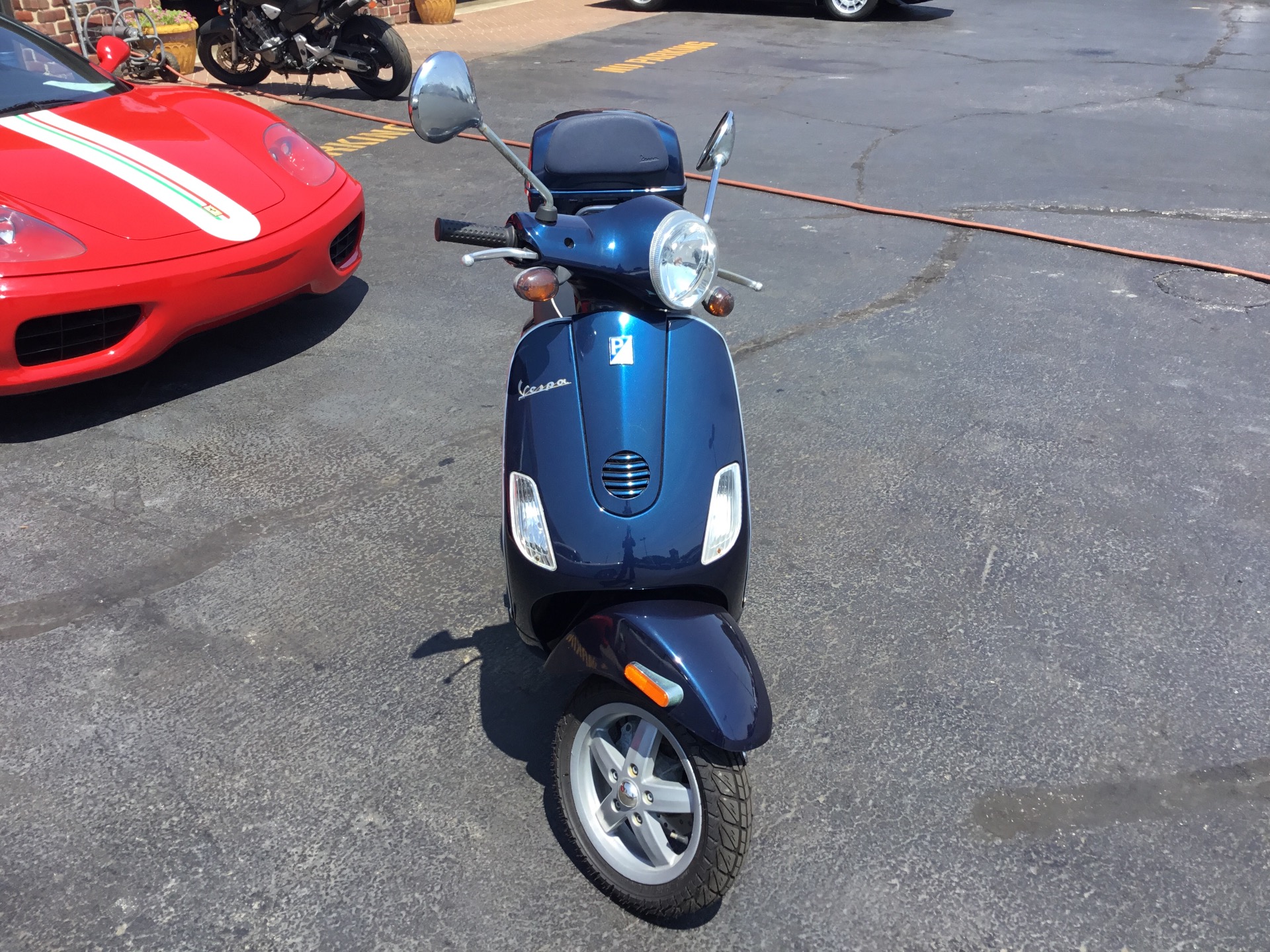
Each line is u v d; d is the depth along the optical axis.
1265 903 2.23
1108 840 2.38
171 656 2.94
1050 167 7.46
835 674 2.89
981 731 2.69
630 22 13.84
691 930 2.17
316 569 3.32
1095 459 3.92
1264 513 3.59
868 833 2.40
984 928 2.17
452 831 2.40
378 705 2.78
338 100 9.44
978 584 3.25
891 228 6.30
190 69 10.21
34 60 5.03
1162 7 14.94
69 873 2.28
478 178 7.16
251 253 4.27
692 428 2.26
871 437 4.08
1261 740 2.66
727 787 1.96
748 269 5.70
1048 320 5.09
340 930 2.16
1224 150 7.82
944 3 15.38
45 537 3.45
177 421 4.19
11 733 2.66
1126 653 2.96
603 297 2.32
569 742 2.24
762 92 9.77
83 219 3.99
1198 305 5.23
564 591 2.21
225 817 2.43
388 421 4.20
